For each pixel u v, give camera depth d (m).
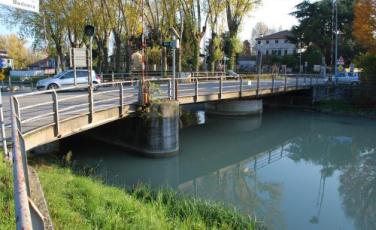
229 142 23.03
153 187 12.84
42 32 46.88
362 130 27.66
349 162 19.55
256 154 20.83
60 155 15.04
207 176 16.11
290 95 38.66
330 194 13.84
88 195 7.26
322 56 69.44
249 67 80.69
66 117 11.74
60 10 41.03
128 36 36.50
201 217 9.02
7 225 4.52
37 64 90.00
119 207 7.22
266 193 13.70
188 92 21.59
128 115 15.88
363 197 13.60
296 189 14.41
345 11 68.19
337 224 10.93
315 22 70.94
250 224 9.20
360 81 35.72
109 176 13.75
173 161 17.03
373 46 36.62
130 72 35.34
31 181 5.99
